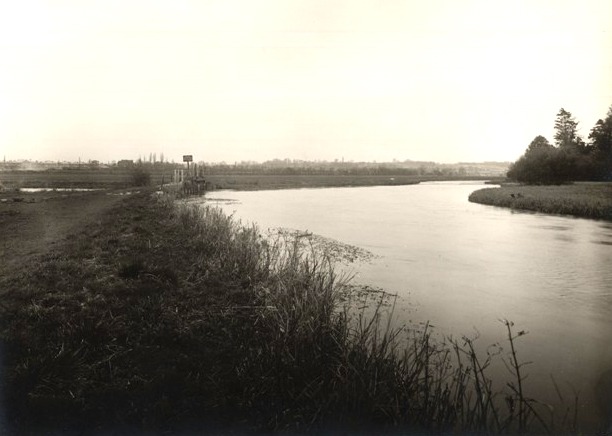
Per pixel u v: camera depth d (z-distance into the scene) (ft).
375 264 38.42
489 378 17.31
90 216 58.54
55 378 14.47
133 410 13.32
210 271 29.63
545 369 18.19
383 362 15.02
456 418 13.10
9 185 144.56
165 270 27.55
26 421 12.46
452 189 198.90
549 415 14.56
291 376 14.92
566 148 204.95
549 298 28.99
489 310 26.30
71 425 12.50
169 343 18.04
